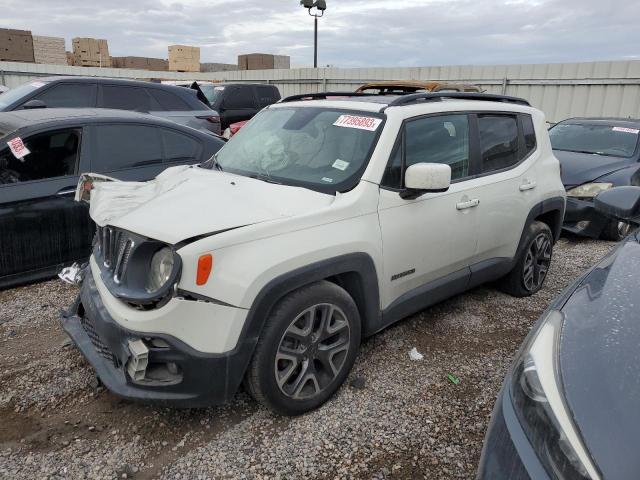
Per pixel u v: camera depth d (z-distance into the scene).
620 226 6.79
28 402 2.95
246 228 2.53
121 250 2.60
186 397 2.48
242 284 2.44
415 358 3.56
